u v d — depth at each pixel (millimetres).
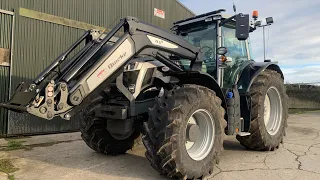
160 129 3146
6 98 5988
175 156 3064
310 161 4117
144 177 3391
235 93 4262
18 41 6168
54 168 3756
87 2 7328
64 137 6137
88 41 3947
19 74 6172
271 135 4730
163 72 3891
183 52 3967
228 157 4348
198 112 3432
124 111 3549
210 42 4660
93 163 4020
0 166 3809
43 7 6551
